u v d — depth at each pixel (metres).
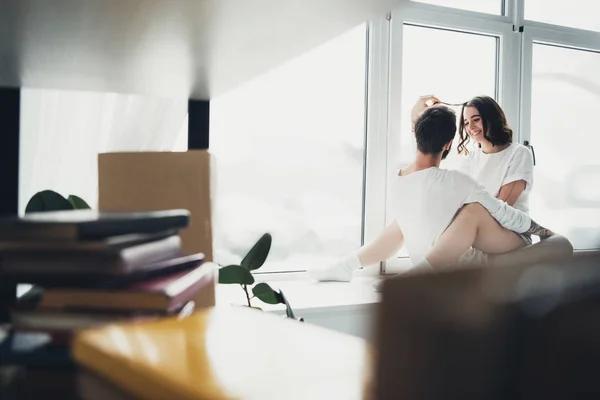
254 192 2.28
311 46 0.62
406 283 0.19
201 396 0.27
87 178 1.80
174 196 0.74
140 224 0.40
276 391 0.28
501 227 2.10
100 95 1.78
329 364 0.32
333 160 2.42
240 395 0.27
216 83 0.95
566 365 0.18
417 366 0.19
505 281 0.19
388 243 2.34
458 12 2.61
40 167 1.75
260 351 0.34
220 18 0.49
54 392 0.36
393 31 2.48
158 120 1.83
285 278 2.35
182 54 0.68
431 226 2.10
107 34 0.56
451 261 2.05
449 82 2.65
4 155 0.99
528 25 2.78
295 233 2.38
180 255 0.48
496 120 2.43
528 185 2.40
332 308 1.92
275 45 0.61
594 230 2.96
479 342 0.18
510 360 0.18
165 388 0.29
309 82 2.35
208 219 0.73
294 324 0.41
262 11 0.46
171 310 0.41
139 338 0.36
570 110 2.92
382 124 2.49
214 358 0.33
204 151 0.74
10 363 0.36
